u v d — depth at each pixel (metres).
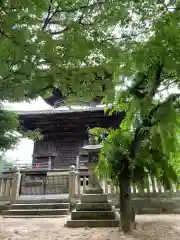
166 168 5.69
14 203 9.53
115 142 5.49
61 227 5.91
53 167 17.45
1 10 1.93
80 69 2.20
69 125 18.23
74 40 2.04
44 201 9.41
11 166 15.97
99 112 16.41
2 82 2.19
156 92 3.93
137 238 4.60
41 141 18.81
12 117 9.09
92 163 6.85
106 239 4.57
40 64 2.12
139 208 8.68
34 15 2.27
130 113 4.36
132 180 5.88
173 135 3.11
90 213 6.07
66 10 2.58
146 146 5.57
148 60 2.91
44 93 2.41
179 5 2.67
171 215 8.03
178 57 2.62
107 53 2.35
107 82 2.44
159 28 2.59
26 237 5.00
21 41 1.95
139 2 2.72
